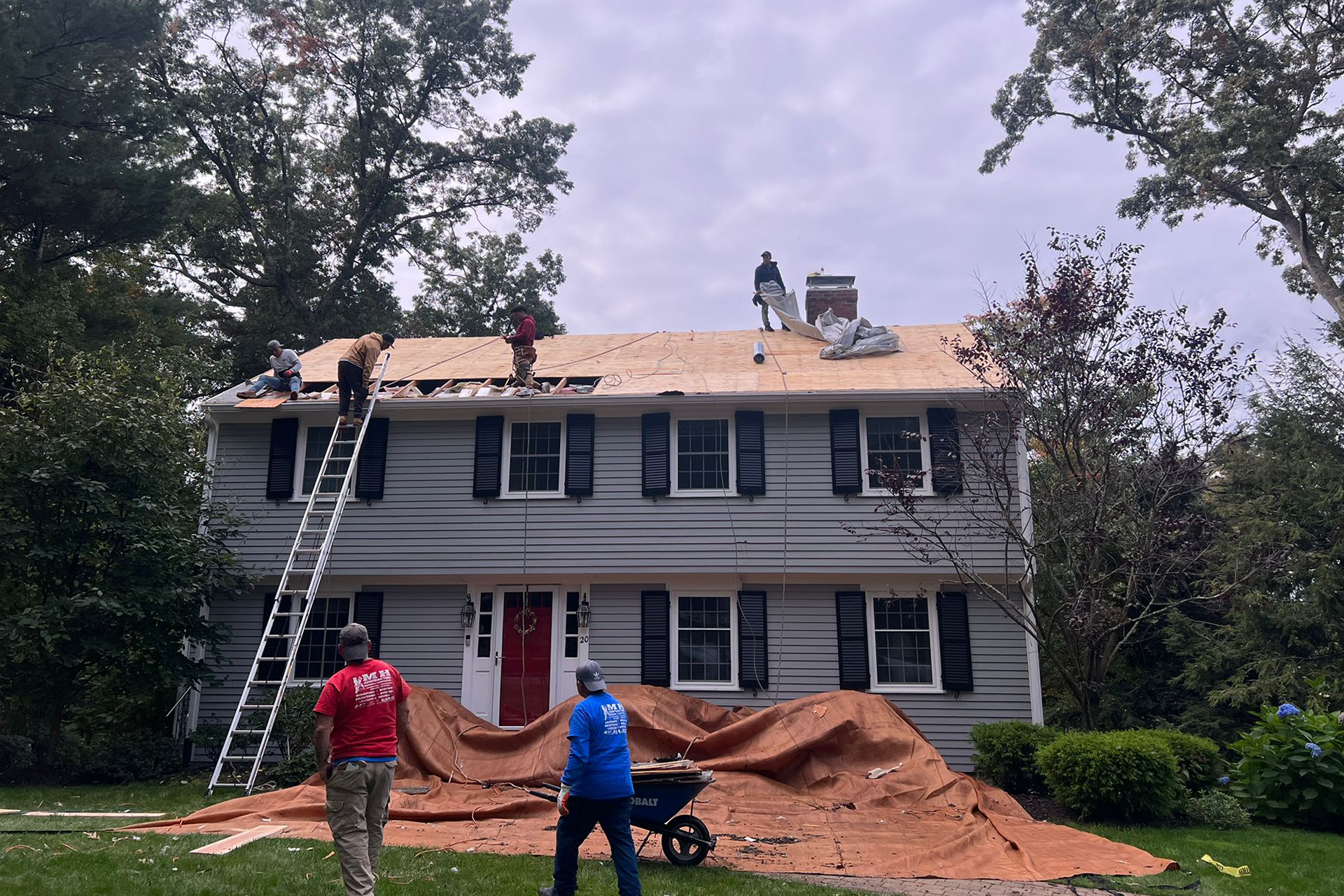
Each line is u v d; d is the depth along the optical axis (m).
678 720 12.90
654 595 16.03
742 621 15.77
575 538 16.05
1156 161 25.91
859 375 16.75
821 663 15.58
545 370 17.89
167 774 14.45
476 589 16.39
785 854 8.74
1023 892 7.67
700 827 8.23
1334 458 18.22
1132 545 14.07
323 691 6.05
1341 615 16.80
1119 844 9.47
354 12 31.84
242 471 16.88
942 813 10.72
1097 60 24.42
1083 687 13.52
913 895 7.48
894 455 16.05
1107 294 13.52
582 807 6.36
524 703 15.90
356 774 5.98
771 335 20.16
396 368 18.62
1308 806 10.81
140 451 14.54
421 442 16.72
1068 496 13.80
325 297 32.25
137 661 14.58
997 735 13.24
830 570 15.53
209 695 16.14
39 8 18.53
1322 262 23.42
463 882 7.15
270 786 12.66
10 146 18.62
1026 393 13.87
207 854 7.71
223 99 30.47
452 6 32.00
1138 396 13.56
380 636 16.30
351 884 5.80
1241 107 20.73
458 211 35.56
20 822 9.55
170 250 30.81
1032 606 14.08
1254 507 18.05
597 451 16.45
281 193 31.12
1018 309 14.17
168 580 14.28
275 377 17.62
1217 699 16.78
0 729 14.99
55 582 14.29
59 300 20.22
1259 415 19.59
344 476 16.64
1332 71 21.22
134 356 21.41
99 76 20.23
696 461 16.36
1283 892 7.94
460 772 12.39
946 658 15.26
